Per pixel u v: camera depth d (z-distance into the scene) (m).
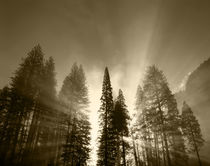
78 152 19.88
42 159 22.12
